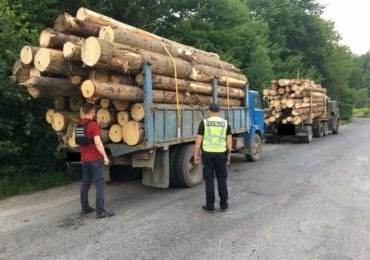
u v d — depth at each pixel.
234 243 5.04
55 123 7.87
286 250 4.80
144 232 5.49
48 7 11.39
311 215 6.25
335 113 23.75
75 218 6.25
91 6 12.11
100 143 6.23
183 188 8.47
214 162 6.55
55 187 8.65
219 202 6.70
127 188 8.47
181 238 5.23
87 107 6.41
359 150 14.84
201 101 9.22
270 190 8.06
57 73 7.02
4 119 8.61
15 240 5.27
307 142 18.59
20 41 8.60
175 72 7.96
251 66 23.39
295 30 37.81
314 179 9.19
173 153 8.41
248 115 11.75
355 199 7.27
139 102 7.29
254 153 12.33
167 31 18.23
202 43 19.47
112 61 6.53
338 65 41.31
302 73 33.91
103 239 5.24
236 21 23.55
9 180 8.45
